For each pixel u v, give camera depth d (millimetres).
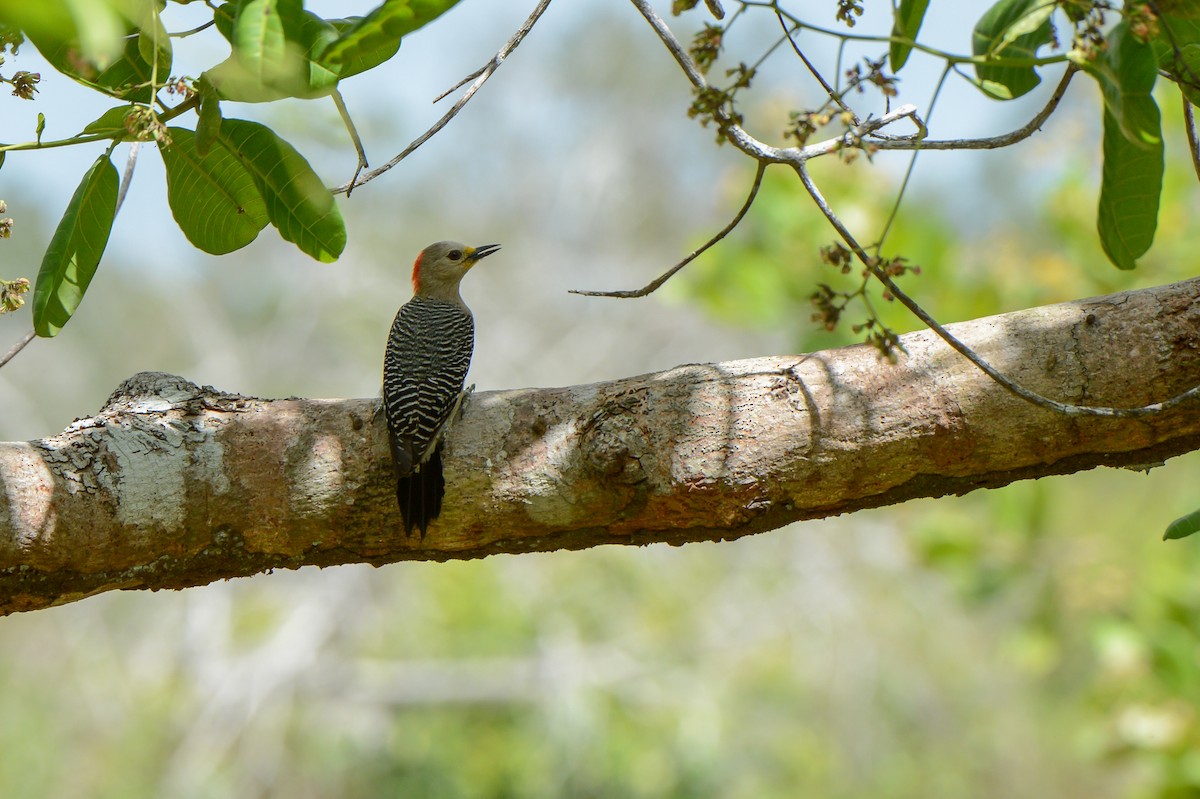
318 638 27031
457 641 25328
